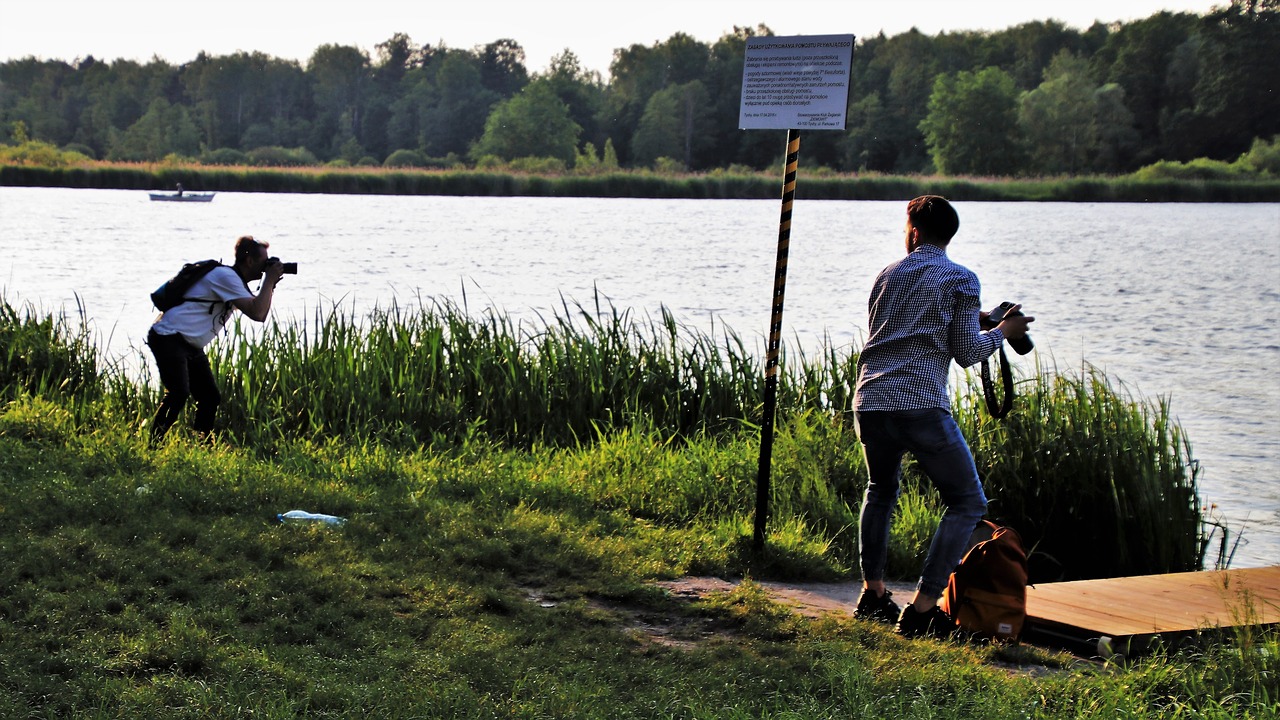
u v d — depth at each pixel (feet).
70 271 90.43
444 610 17.80
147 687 14.01
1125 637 17.11
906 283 17.79
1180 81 455.22
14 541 19.40
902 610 18.93
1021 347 18.06
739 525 23.80
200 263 29.30
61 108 654.12
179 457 26.86
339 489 25.25
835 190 323.78
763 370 38.65
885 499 18.79
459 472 27.68
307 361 37.24
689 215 215.51
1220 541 30.40
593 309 74.69
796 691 15.26
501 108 521.65
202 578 18.39
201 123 636.48
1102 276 108.17
